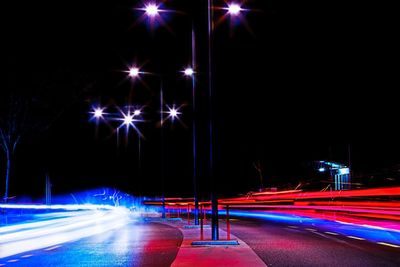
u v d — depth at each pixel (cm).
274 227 2514
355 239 1809
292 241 1744
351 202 3447
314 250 1468
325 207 3694
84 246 1717
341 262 1217
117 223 3219
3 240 2089
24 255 1514
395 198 3025
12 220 3744
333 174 6094
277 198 5094
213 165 1628
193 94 2759
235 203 5928
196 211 2623
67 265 1255
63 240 2019
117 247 1645
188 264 1179
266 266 1141
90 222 3412
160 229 2502
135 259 1325
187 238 1833
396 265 1172
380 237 1888
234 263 1188
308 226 2569
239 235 2008
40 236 2266
